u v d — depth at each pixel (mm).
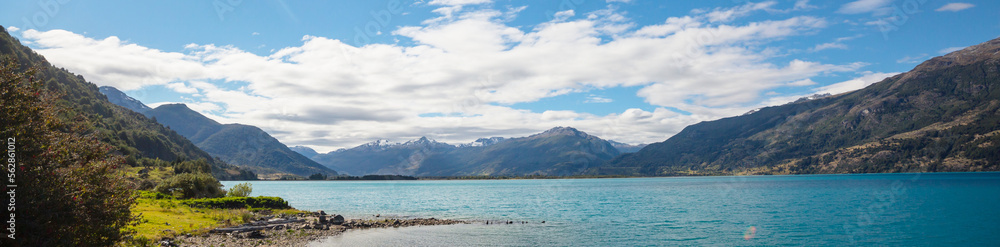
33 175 16750
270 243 36219
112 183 19547
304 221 51938
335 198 130750
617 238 44562
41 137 17719
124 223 20281
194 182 70688
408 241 40719
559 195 140500
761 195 122375
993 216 64188
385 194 160000
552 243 41250
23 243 16000
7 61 17969
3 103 16969
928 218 62562
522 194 150875
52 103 19031
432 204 99000
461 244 39812
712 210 77312
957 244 42531
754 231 49844
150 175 150875
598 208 83438
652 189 181375
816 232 49562
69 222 17156
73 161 18625
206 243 33625
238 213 55750
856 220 60375
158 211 48719
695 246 40594
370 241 40156
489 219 61688
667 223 57312
